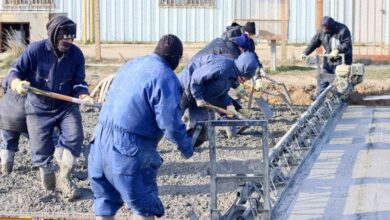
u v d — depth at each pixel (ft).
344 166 38.55
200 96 38.45
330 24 57.00
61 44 33.01
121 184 25.71
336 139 45.29
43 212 32.63
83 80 34.17
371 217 30.42
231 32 46.11
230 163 29.17
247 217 29.27
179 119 25.40
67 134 33.99
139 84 25.44
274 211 31.27
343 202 32.48
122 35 86.84
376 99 60.13
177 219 31.30
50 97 33.50
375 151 41.88
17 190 35.58
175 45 26.00
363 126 49.47
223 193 35.01
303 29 82.99
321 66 58.70
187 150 25.77
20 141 45.50
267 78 53.31
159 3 85.97
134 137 25.50
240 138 46.34
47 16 80.89
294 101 59.82
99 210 26.73
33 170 39.04
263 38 68.23
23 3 86.74
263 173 29.07
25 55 33.27
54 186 35.29
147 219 26.14
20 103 35.63
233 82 39.06
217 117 42.22
